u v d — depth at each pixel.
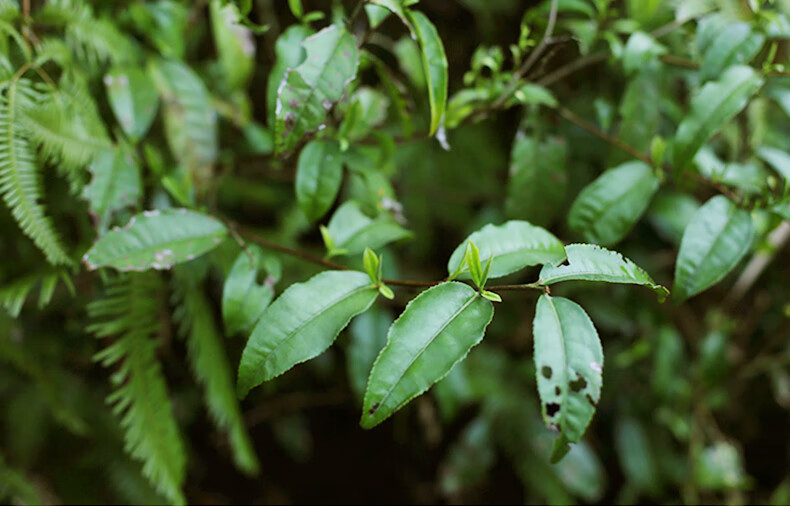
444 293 0.52
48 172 0.72
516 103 0.68
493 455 1.04
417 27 0.58
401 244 1.02
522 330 1.07
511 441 1.03
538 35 0.72
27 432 0.87
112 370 0.93
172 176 0.70
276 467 1.24
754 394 1.13
